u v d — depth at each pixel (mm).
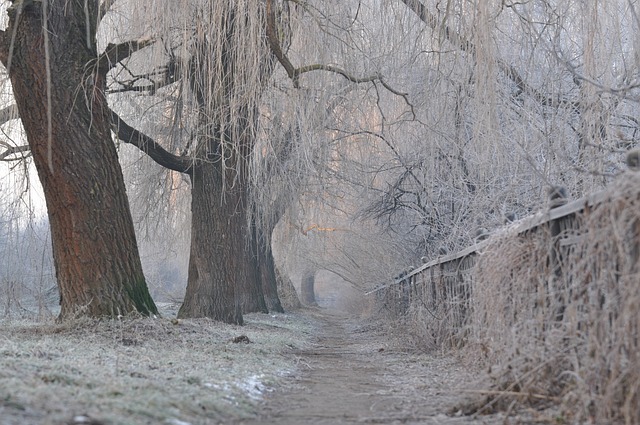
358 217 21234
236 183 16766
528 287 6645
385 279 24750
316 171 17438
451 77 13812
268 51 13844
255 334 14727
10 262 16438
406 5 13367
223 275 16812
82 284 11344
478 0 11570
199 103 14922
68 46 11297
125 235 11758
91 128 11477
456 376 7941
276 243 28734
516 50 13273
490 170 12609
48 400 4711
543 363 5508
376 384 8250
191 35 13164
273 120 15523
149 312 11898
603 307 4926
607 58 11102
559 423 4965
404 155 17000
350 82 15242
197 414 5383
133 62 16281
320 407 6387
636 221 4590
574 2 12250
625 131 11977
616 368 4586
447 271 12023
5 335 10164
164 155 15641
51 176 11242
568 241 5801
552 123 11406
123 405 4914
